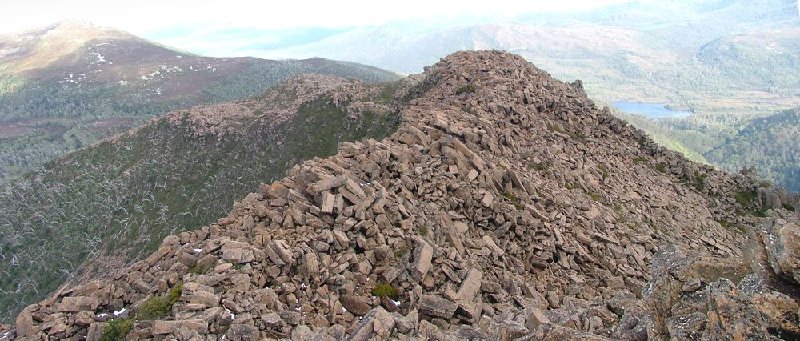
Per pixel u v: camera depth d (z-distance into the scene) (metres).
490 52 85.88
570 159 57.66
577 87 91.25
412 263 27.61
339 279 25.53
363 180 35.66
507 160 48.50
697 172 73.81
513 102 63.84
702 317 14.92
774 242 15.02
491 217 37.09
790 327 13.10
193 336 20.33
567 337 17.16
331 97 189.00
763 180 77.12
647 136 78.62
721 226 60.81
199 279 23.81
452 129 48.09
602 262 37.50
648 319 17.12
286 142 189.50
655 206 56.50
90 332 23.11
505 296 28.23
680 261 18.55
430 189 36.81
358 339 20.55
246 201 32.34
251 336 20.70
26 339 23.14
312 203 31.58
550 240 36.97
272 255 25.88
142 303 24.00
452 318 25.00
